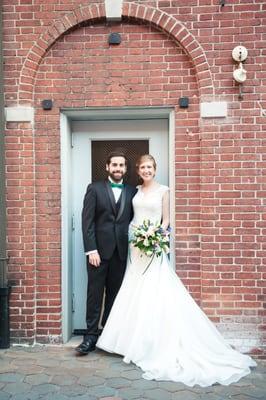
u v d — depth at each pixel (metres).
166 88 4.45
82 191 4.83
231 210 4.38
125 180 4.78
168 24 4.36
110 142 4.82
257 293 4.38
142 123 4.76
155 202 4.18
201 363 3.83
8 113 4.46
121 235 4.27
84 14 4.41
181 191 4.46
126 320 4.12
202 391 3.54
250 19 4.34
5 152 4.49
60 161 4.54
